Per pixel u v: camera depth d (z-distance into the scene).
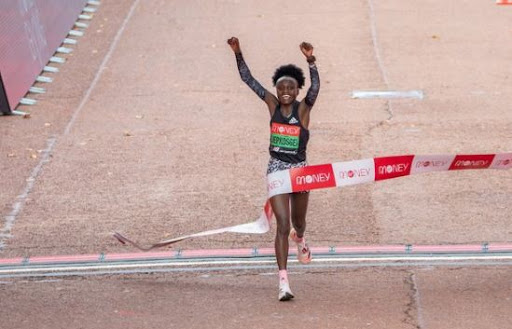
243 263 14.79
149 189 19.09
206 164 20.67
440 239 15.81
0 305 12.80
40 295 13.29
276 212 12.45
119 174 20.16
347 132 22.91
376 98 26.05
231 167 20.41
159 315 12.10
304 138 12.57
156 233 16.58
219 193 18.72
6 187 19.48
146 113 25.25
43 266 14.94
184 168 20.45
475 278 13.54
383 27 34.09
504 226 16.39
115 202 18.36
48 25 31.12
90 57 31.36
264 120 24.36
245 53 31.22
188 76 28.88
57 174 20.28
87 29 35.00
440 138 22.23
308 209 17.52
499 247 15.16
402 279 13.60
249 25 34.94
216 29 34.53
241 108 25.52
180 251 15.42
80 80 28.78
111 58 31.20
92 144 22.50
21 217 17.70
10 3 26.66
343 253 15.05
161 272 14.39
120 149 22.05
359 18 35.44
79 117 25.03
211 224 16.97
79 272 14.55
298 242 13.48
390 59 30.14
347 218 17.00
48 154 21.78
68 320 11.98
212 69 29.55
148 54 31.58
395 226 16.55
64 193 19.03
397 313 11.95
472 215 16.98
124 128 23.89
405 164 12.90
